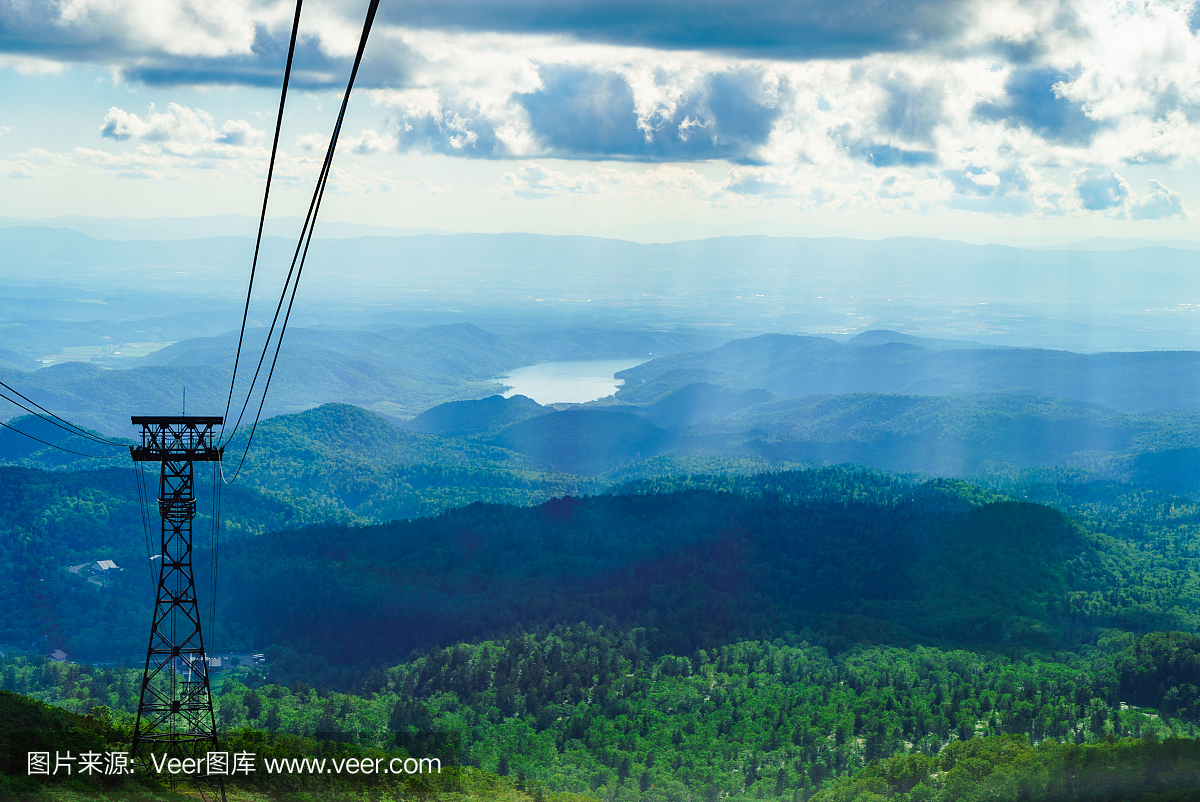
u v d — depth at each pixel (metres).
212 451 78.69
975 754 151.88
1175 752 140.62
